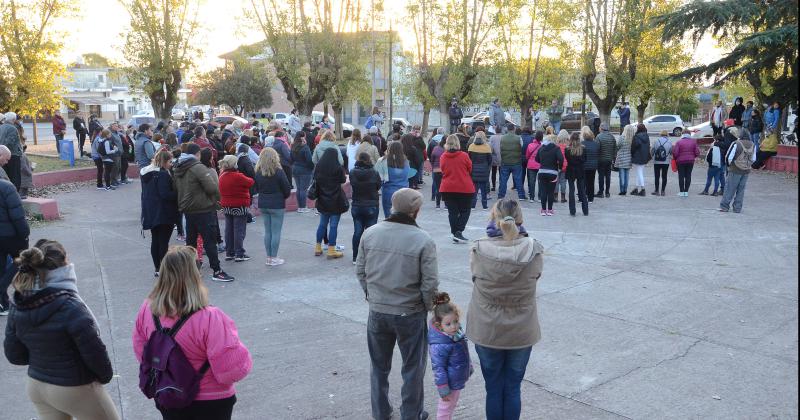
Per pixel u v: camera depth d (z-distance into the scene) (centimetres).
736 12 1947
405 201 466
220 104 5700
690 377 558
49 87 2898
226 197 943
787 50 1859
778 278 858
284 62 2812
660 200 1516
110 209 1483
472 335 444
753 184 1784
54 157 2380
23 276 363
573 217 1305
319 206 967
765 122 2405
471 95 3184
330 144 1313
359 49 2942
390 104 3036
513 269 424
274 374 572
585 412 498
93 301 772
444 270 907
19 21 2747
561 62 3117
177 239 1112
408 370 469
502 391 450
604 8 2859
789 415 488
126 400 525
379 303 462
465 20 2909
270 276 883
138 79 2828
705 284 833
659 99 3175
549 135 1308
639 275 878
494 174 1703
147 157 1633
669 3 2819
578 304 756
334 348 631
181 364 339
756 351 613
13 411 506
